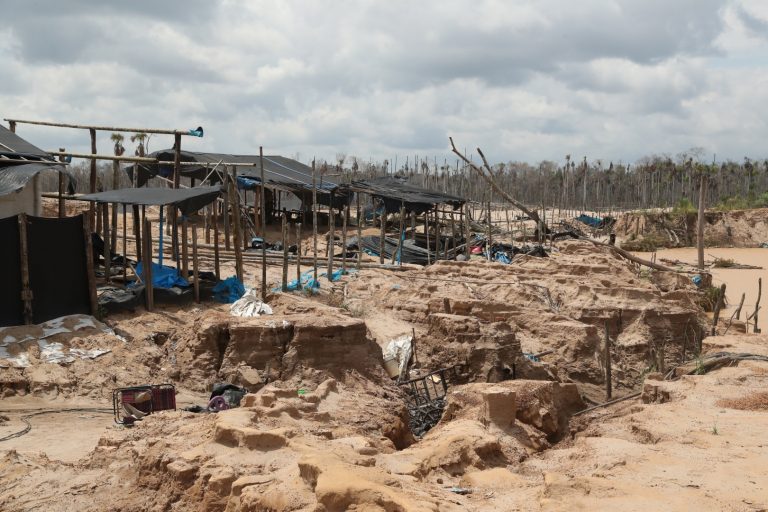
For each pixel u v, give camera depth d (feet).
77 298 90.48
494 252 184.24
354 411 70.54
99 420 68.85
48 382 77.00
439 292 122.52
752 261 264.52
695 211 329.31
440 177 436.76
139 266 108.68
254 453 43.52
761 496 35.63
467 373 98.12
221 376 83.56
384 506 31.68
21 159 104.58
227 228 146.41
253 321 86.79
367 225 224.53
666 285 162.20
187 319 96.53
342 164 366.43
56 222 88.43
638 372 112.68
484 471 46.14
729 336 84.89
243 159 200.64
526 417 64.75
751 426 49.60
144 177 175.01
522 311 116.47
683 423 51.08
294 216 215.92
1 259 83.61
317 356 84.79
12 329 83.05
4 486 48.26
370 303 119.55
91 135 128.26
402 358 95.04
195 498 41.06
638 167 525.34
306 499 34.01
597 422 67.05
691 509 34.06
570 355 110.32
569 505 34.73
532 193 484.74
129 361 83.76
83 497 45.39
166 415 57.16
